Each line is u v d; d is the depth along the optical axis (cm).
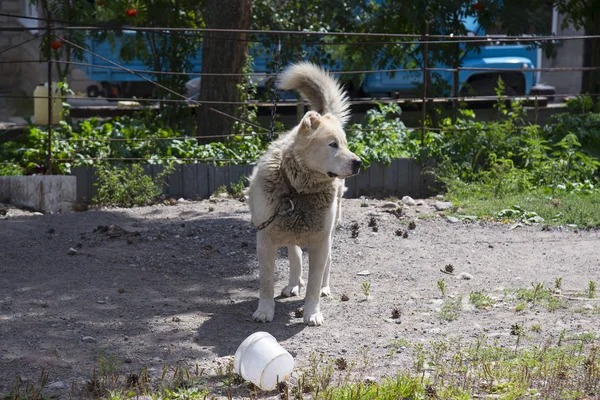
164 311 595
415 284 685
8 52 2014
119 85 1770
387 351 507
